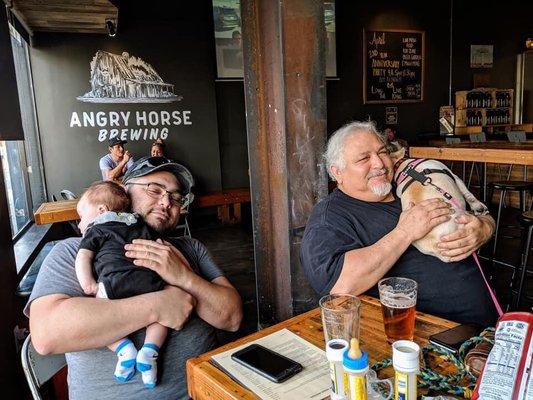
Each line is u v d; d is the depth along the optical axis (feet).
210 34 20.15
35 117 17.90
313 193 5.83
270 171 6.05
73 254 4.80
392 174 5.38
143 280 4.49
